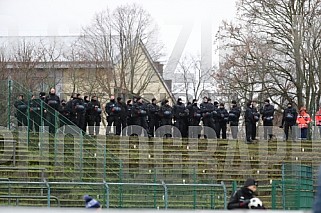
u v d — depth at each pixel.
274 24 126.38
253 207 38.78
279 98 130.62
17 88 90.69
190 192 68.81
